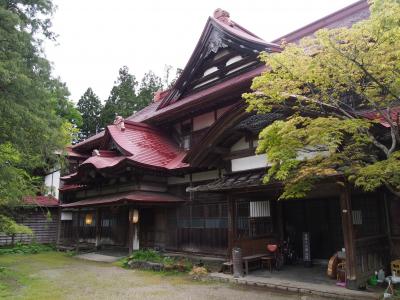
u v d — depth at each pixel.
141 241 16.67
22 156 12.90
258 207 12.04
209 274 11.05
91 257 16.75
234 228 11.09
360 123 6.17
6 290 9.32
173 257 14.23
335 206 12.02
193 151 11.68
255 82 6.97
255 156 10.94
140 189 15.46
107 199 16.11
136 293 9.09
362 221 10.09
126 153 15.38
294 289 8.81
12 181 11.98
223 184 10.87
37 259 16.95
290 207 13.18
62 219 23.34
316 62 6.32
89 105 41.69
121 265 14.00
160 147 16.89
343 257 9.59
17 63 10.99
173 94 18.31
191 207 14.57
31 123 11.28
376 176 5.97
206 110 15.60
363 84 6.83
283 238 12.71
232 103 14.42
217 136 11.10
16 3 12.27
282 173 6.62
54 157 13.66
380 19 5.31
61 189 22.83
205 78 17.12
